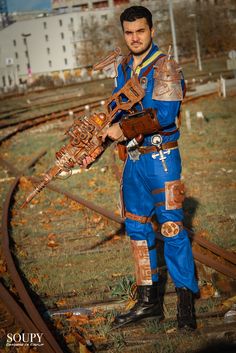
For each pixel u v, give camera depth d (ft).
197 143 47.21
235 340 13.70
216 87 99.86
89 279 18.54
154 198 14.82
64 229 25.08
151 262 15.31
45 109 104.68
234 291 16.60
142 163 14.69
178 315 14.64
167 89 13.74
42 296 17.53
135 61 14.55
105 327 14.92
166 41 186.60
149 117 13.87
